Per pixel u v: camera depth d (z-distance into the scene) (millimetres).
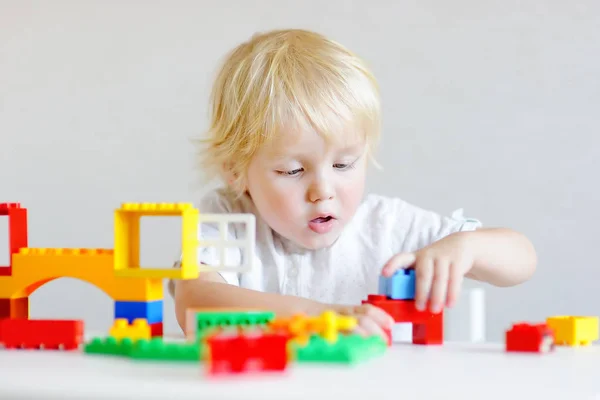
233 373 514
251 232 768
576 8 2010
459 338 1062
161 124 2195
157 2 2197
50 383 493
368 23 2082
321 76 1176
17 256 815
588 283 2029
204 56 2174
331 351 579
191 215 755
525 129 2033
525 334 714
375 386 480
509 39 2031
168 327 2184
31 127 2248
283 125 1142
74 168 2234
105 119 2221
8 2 2254
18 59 2252
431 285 831
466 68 2045
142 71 2203
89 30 2223
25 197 2250
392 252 1368
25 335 704
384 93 2068
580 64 2012
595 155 2014
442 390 472
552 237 2035
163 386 476
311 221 1162
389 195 2062
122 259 779
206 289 933
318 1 2113
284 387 472
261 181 1189
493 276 1029
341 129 1138
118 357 636
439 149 2055
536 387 501
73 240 2234
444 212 2055
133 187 2211
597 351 735
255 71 1216
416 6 2061
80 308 2266
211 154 1339
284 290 1328
